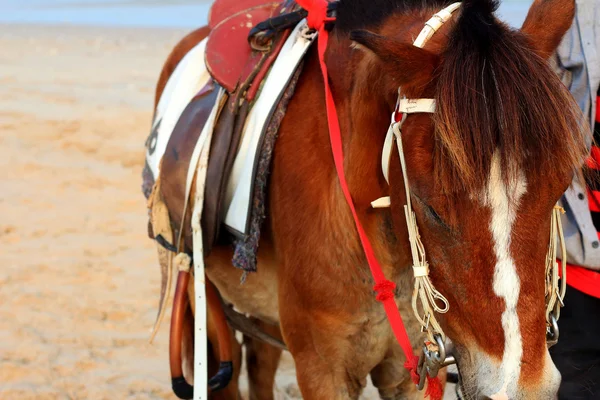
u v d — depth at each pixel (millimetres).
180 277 3510
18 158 9352
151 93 12812
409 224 2375
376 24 2766
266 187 3121
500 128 2152
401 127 2391
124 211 7906
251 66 3184
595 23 3145
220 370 3658
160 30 24000
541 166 2166
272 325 3979
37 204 8000
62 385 4727
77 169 9055
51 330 5422
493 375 2205
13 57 16953
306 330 3043
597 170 3129
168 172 3551
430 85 2330
